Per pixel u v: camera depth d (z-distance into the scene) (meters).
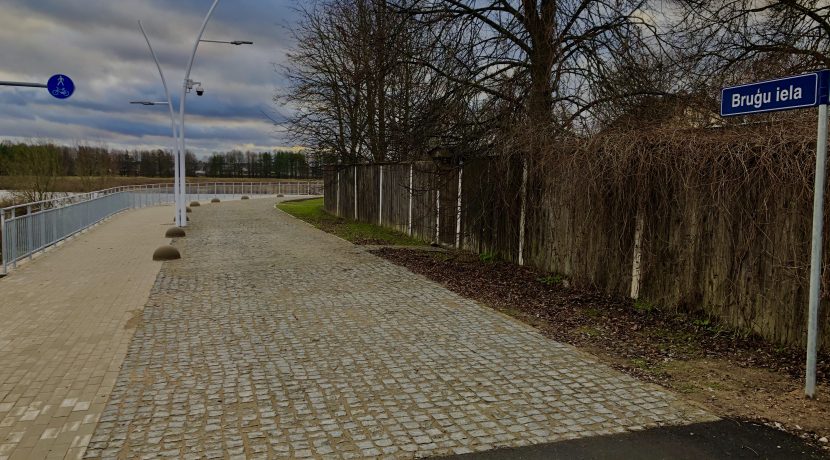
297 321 7.28
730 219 6.42
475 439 4.03
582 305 8.11
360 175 21.91
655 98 9.33
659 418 4.38
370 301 8.41
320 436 4.07
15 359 5.73
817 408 4.53
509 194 10.97
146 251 14.06
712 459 3.76
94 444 3.93
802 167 5.54
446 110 11.08
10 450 3.84
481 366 5.59
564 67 10.20
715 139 6.54
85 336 6.56
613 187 7.97
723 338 6.39
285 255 13.20
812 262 4.63
